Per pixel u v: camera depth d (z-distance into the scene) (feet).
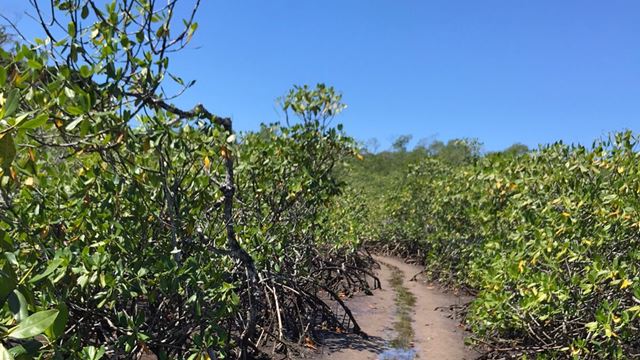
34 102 11.37
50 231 13.93
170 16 13.24
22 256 12.45
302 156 27.91
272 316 24.76
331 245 40.73
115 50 12.40
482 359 23.95
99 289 14.80
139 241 14.80
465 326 30.35
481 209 36.60
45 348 10.10
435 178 56.85
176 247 14.48
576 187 22.59
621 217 19.69
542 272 20.66
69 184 15.87
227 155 16.01
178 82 13.73
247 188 25.80
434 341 27.84
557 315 21.26
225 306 15.03
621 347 17.89
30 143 12.26
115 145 12.42
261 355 22.91
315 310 27.76
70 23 11.73
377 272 52.26
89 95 11.18
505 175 27.58
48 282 11.28
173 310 17.06
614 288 19.35
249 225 23.79
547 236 20.89
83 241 14.48
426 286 44.62
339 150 28.76
